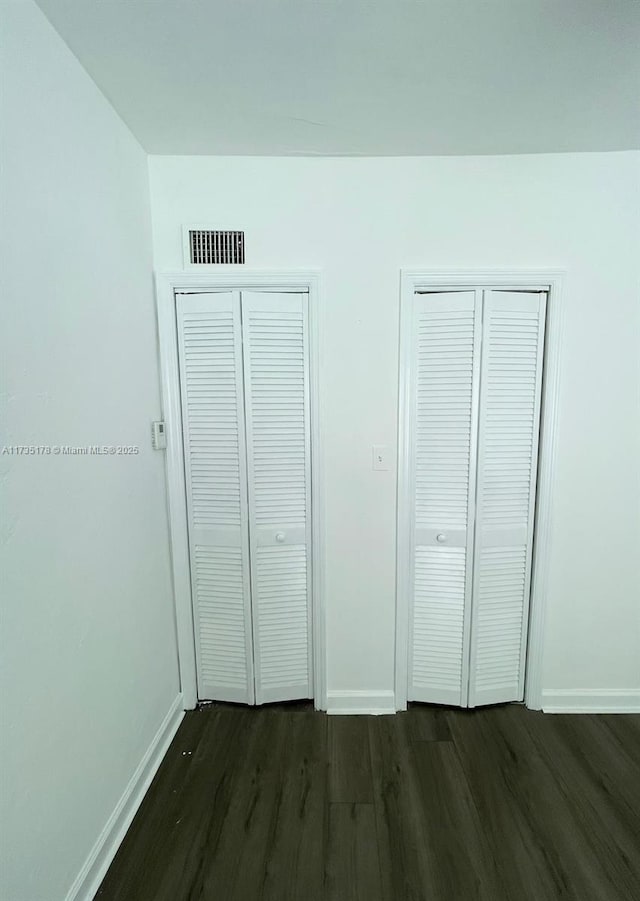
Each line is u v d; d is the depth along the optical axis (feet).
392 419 5.36
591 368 5.26
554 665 5.78
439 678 5.82
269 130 4.50
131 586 4.44
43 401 3.10
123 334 4.34
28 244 2.94
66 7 3.02
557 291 5.12
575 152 4.93
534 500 5.58
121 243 4.32
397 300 5.17
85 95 3.63
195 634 5.84
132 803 4.34
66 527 3.35
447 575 5.65
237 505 5.55
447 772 4.81
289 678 5.86
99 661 3.80
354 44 3.38
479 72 3.67
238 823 4.22
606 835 4.11
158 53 3.45
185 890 3.65
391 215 5.05
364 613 5.67
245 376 5.29
